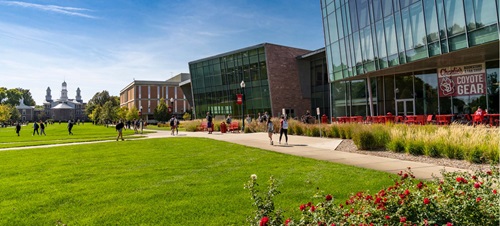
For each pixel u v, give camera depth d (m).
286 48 49.12
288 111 47.75
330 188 7.02
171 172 9.57
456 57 20.88
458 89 24.22
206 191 7.14
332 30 33.75
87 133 39.09
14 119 146.12
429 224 3.29
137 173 9.48
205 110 59.84
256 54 48.53
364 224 3.27
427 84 26.53
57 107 199.50
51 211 5.89
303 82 49.88
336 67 33.38
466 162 10.48
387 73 28.78
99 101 147.00
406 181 4.92
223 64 54.84
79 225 5.14
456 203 3.72
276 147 16.19
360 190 6.77
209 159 12.22
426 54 20.67
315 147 15.98
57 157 13.65
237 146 16.86
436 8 19.75
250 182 4.26
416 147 12.46
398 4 23.19
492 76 22.08
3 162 12.30
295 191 6.86
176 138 23.86
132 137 28.03
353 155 12.82
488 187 4.35
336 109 37.06
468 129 12.98
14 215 5.66
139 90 102.12
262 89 47.88
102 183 8.16
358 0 28.30
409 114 28.00
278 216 3.89
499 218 3.50
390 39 24.25
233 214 5.54
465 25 17.80
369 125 18.03
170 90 106.38
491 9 16.30
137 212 5.73
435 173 8.63
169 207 5.98
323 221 3.37
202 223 5.13
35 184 8.14
